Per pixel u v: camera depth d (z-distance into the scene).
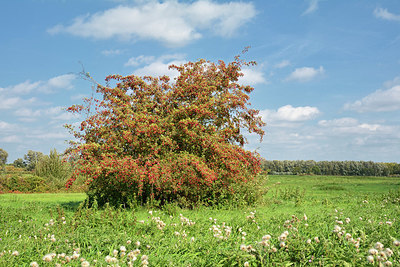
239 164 13.85
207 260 5.23
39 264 4.90
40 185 29.61
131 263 4.69
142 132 12.95
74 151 12.67
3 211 10.67
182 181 12.44
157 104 15.09
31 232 7.21
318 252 5.03
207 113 13.69
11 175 29.84
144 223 7.89
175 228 7.37
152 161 12.74
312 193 24.19
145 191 13.70
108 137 13.51
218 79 15.90
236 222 8.26
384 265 4.41
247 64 16.16
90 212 8.34
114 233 6.71
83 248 5.79
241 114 15.67
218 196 14.57
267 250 4.95
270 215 10.66
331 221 8.52
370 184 38.59
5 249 5.52
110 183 13.27
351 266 4.53
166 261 5.14
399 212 11.13
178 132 13.60
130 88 15.71
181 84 15.02
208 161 13.70
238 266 4.84
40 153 84.25
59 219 7.78
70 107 13.93
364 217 9.55
